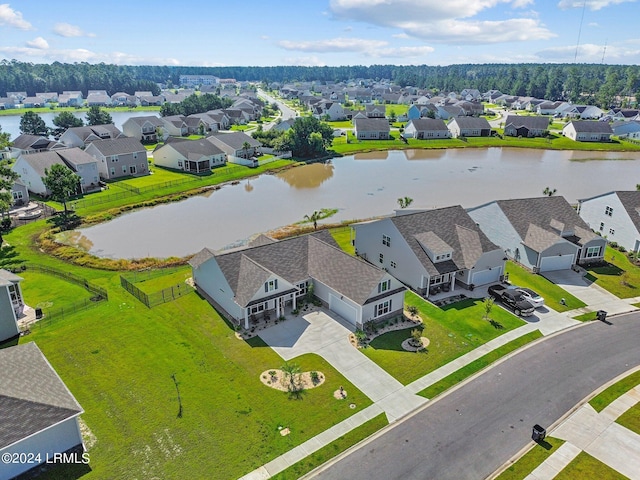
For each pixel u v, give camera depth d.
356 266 36.00
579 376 28.64
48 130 132.12
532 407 25.98
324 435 24.06
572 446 23.19
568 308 37.56
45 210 64.56
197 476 21.55
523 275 43.50
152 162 99.00
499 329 34.38
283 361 30.31
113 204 68.88
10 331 32.69
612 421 24.84
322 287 37.22
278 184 83.94
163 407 26.02
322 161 105.19
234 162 97.88
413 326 34.81
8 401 21.69
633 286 41.47
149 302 38.03
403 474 21.59
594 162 105.19
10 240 53.62
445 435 23.97
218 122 147.12
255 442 23.58
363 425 24.75
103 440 23.66
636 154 115.94
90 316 35.91
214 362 30.17
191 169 90.69
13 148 98.19
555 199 49.66
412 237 40.81
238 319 34.59
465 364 30.06
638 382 27.97
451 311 37.06
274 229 59.38
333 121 172.38
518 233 45.66
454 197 74.25
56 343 32.22
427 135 132.75
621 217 50.12
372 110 167.00
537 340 32.84
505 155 113.69
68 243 54.53
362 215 64.75
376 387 27.84
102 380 28.31
